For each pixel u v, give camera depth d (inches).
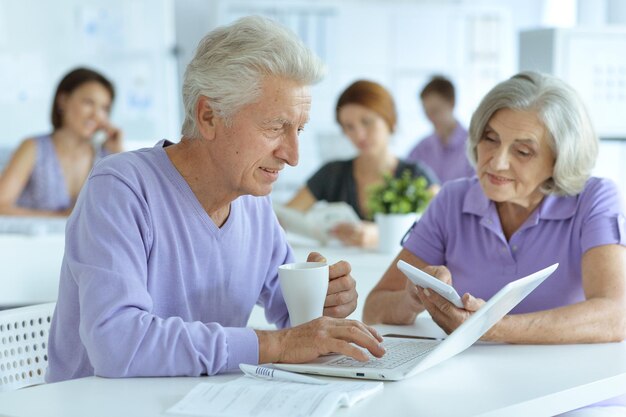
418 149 185.2
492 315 54.8
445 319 59.2
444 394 48.0
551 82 70.4
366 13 264.4
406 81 269.0
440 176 180.2
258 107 54.7
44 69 238.7
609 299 65.4
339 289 62.8
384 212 111.1
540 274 56.2
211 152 57.9
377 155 135.4
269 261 67.6
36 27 236.7
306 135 260.7
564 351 59.4
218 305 62.4
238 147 55.9
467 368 54.2
